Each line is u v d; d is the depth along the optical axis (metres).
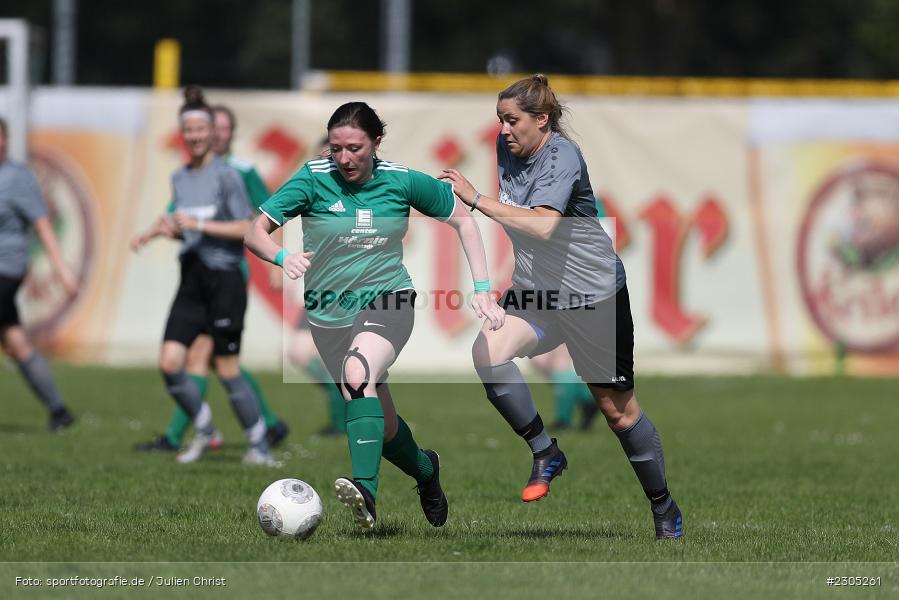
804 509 29.19
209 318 35.47
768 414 51.28
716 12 142.12
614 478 34.12
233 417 49.16
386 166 22.94
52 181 65.25
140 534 23.75
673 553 22.53
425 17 144.88
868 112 63.81
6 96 63.94
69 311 65.25
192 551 22.09
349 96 64.75
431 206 22.97
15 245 41.84
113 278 65.00
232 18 149.50
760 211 64.12
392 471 34.84
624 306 22.97
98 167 65.06
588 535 24.81
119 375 61.06
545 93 22.34
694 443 42.28
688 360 64.31
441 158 64.38
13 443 39.25
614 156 64.31
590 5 138.12
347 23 144.62
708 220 64.12
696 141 64.25
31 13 146.12
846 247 64.06
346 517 26.38
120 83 150.50
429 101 64.31
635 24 133.38
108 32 148.75
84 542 22.91
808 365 64.31
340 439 42.47
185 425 38.72
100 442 40.22
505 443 41.72
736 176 64.19
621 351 22.98
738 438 43.84
